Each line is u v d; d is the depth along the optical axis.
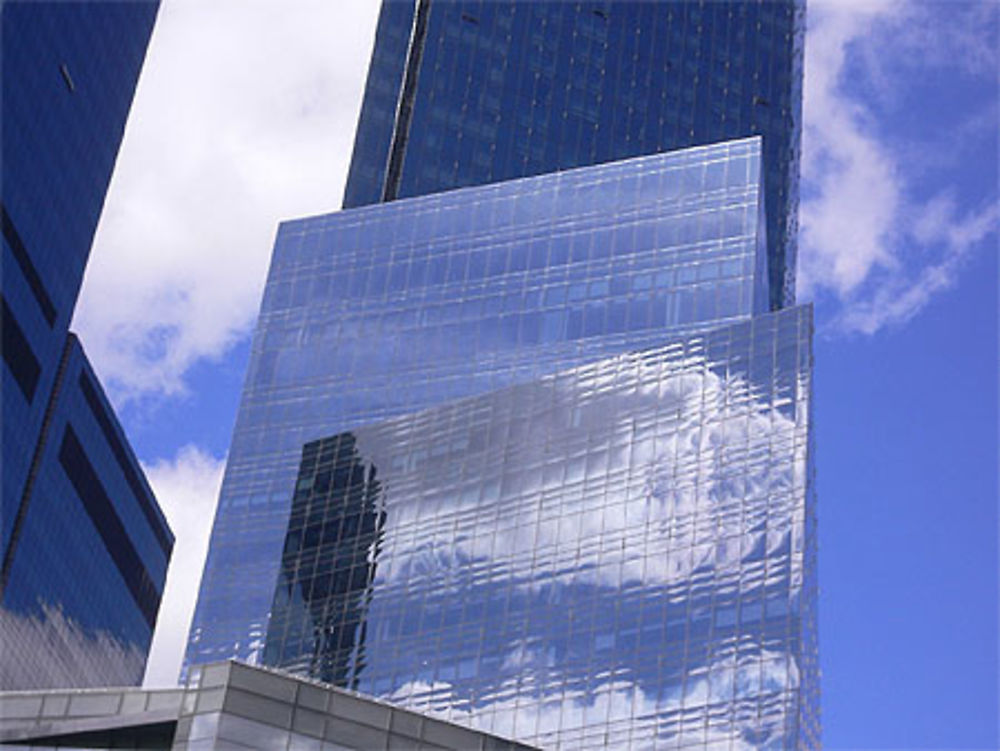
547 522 174.38
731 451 167.25
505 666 165.38
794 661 149.00
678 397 175.50
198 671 76.88
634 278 199.62
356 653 175.62
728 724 148.75
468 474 184.50
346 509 189.88
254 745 74.25
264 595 186.38
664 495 168.38
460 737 78.81
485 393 191.00
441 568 177.62
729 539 160.88
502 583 172.38
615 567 166.12
